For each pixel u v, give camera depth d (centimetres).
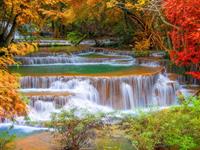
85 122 892
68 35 2614
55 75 1478
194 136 825
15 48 915
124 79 1440
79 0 2033
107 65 1859
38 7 1336
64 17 2133
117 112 1095
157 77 1546
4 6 1328
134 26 2258
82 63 1944
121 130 955
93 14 2167
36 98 1246
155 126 830
